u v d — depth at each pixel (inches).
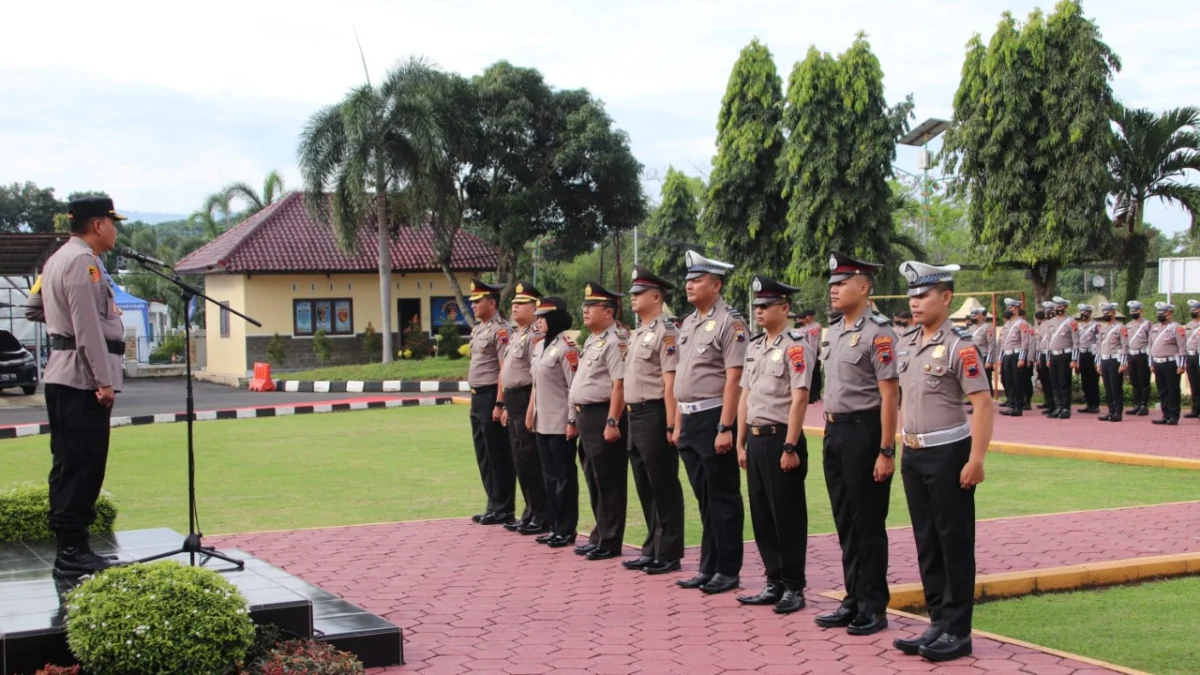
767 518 262.2
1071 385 755.4
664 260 1550.2
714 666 215.9
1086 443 565.3
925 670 210.8
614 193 1209.4
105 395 237.3
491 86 1159.0
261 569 249.1
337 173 1069.8
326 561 317.7
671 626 246.1
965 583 219.5
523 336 358.6
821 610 258.1
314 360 1262.3
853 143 934.4
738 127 1035.9
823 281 974.4
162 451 586.6
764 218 1035.3
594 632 242.1
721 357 277.9
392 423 722.2
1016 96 798.5
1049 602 271.6
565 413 336.5
